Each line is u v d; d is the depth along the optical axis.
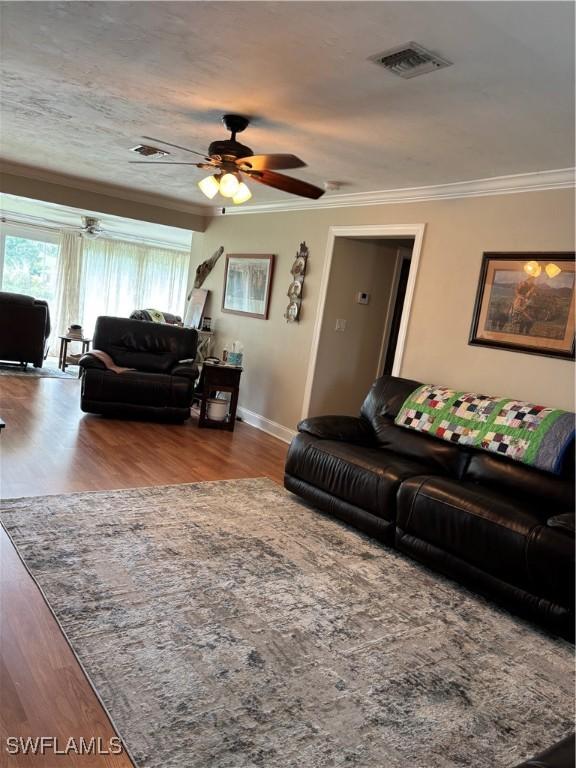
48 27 2.50
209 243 7.28
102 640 2.03
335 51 2.30
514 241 3.74
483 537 2.69
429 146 3.35
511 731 1.87
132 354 5.86
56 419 5.02
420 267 4.37
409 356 4.41
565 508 2.89
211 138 4.01
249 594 2.50
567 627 2.42
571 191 3.43
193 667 1.96
